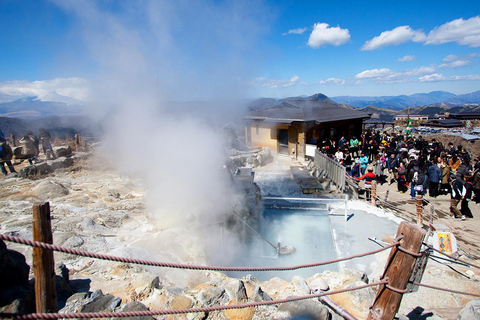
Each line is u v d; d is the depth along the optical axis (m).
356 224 7.51
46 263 2.07
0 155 8.98
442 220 7.96
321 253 6.41
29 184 8.01
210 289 3.47
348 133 18.42
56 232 4.95
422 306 3.93
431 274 4.68
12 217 5.53
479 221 7.89
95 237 4.99
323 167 12.46
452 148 13.11
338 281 4.02
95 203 6.90
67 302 2.95
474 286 4.36
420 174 9.69
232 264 5.96
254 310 3.22
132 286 3.53
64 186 7.89
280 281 3.95
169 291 3.45
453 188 8.17
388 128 27.77
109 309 2.94
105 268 3.93
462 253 5.55
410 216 8.10
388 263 2.63
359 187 9.80
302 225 7.62
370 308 2.81
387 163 12.59
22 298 2.29
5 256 2.42
